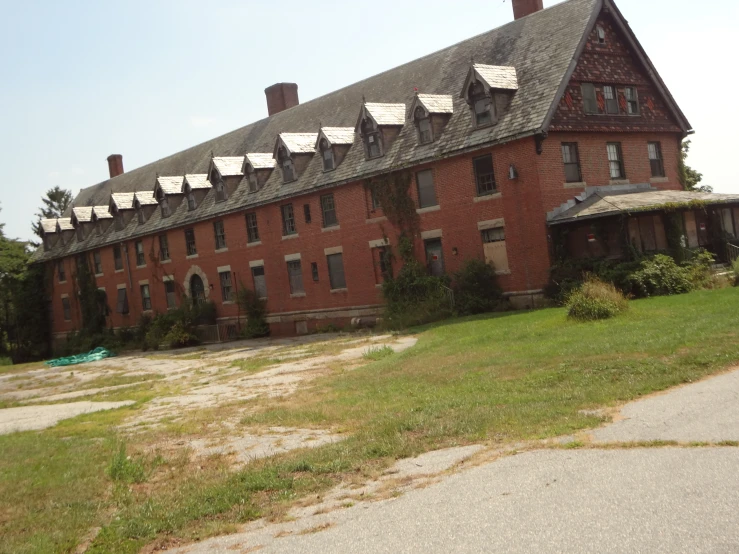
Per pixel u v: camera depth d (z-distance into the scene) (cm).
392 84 3850
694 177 4416
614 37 3086
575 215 2634
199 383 2203
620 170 3078
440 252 3133
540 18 3195
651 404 960
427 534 627
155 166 5903
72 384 2834
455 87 3306
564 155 2848
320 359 2320
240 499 838
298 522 730
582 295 1934
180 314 4459
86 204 6638
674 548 524
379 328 3119
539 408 1032
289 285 3953
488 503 677
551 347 1565
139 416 1650
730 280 2453
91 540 773
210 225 4459
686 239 2825
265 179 4131
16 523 843
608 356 1343
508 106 2858
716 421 830
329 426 1195
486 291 2881
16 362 6244
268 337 4041
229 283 4388
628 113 3120
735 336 1334
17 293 6216
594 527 580
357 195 3453
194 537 744
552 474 727
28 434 1558
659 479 664
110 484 988
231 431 1272
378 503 744
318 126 4178
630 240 2634
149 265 5034
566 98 2830
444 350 1889
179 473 1009
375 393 1420
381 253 3397
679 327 1520
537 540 574
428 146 3105
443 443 939
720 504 588
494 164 2852
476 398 1186
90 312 5678
